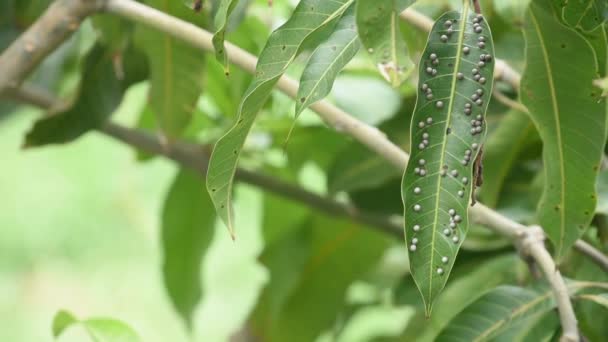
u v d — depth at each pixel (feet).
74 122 4.39
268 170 5.01
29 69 4.05
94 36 4.42
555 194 3.73
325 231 5.05
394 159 3.88
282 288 5.03
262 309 5.10
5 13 4.50
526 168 4.51
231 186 3.44
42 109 4.57
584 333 4.07
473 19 3.43
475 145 3.40
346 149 4.63
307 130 4.86
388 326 7.63
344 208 4.72
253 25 4.73
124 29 4.30
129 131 4.69
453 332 3.83
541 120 3.69
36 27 4.04
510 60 4.37
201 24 4.13
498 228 3.95
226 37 4.46
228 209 3.44
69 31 4.03
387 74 3.26
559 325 3.84
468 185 3.40
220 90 4.80
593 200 3.70
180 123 4.49
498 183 4.35
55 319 3.85
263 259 5.08
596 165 3.67
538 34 3.64
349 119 3.92
